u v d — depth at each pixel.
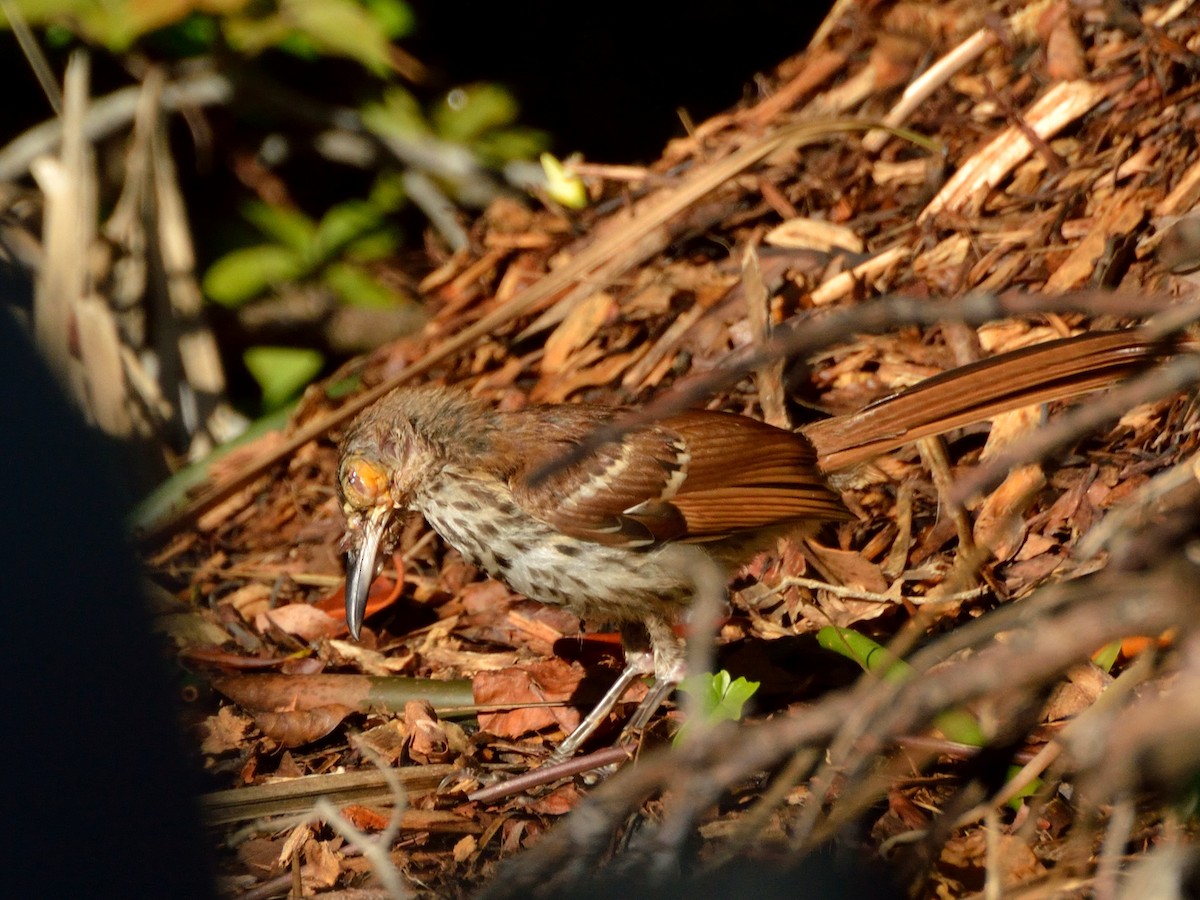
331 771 7.80
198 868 6.20
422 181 14.59
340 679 8.27
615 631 8.91
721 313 10.40
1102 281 9.02
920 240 10.22
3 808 5.61
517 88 15.30
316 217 15.29
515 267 12.08
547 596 7.85
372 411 8.17
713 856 6.10
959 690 3.89
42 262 12.52
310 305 13.69
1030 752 6.35
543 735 8.01
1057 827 6.01
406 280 13.90
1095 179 9.83
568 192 12.27
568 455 4.59
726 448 7.75
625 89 15.01
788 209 11.06
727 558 7.94
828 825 4.96
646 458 7.60
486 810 7.28
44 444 6.12
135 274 13.39
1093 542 4.91
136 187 13.53
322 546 10.47
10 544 5.81
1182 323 4.37
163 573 10.34
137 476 11.47
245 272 13.66
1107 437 8.45
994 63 11.20
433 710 8.05
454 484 7.81
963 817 6.02
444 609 9.43
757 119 12.16
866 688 4.64
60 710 5.75
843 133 11.42
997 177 10.33
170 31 13.88
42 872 5.64
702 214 11.33
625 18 15.16
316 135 14.70
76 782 5.75
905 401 7.92
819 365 9.76
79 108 13.23
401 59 14.00
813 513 7.77
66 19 13.27
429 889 6.68
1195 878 4.74
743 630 8.36
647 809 6.59
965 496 4.27
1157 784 5.08
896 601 8.10
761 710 7.61
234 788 7.55
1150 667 5.44
